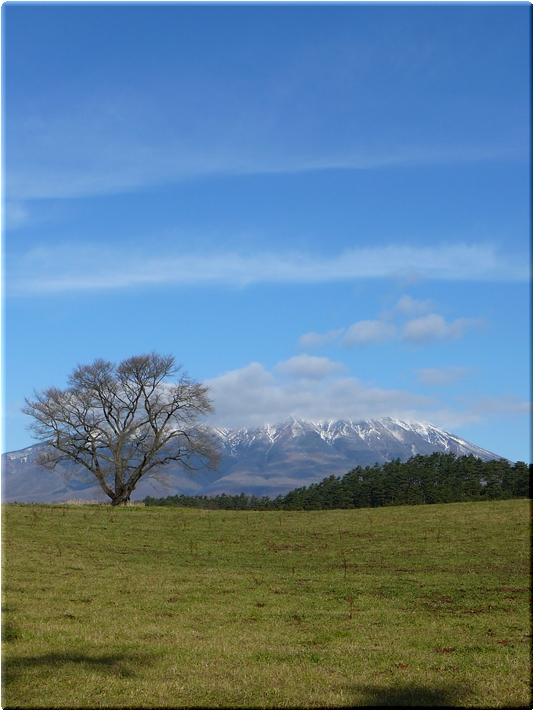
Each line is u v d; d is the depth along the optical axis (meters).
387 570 30.50
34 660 15.16
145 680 13.95
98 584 25.34
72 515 46.28
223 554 34.69
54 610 20.64
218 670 14.82
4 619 19.09
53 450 63.88
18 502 56.97
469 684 14.04
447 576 28.84
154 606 21.98
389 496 81.94
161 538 39.03
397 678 14.40
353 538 39.53
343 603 23.42
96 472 62.78
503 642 17.94
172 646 16.73
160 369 64.38
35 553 31.83
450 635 18.77
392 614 21.64
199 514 50.31
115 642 17.02
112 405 63.97
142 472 63.91
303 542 38.47
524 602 23.70
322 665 15.44
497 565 31.19
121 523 43.94
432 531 40.75
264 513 51.31
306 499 87.44
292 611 21.95
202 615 20.92
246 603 23.02
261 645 17.20
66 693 13.01
